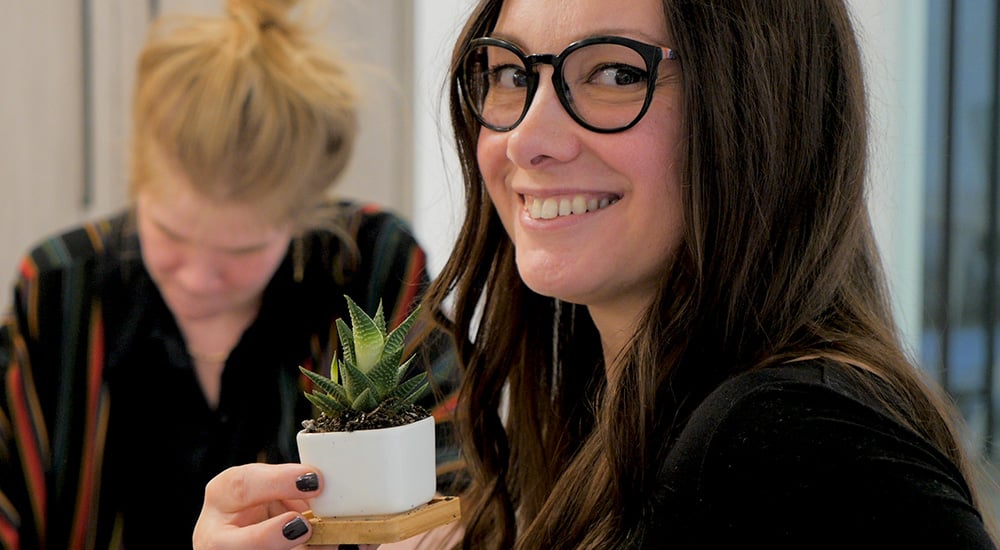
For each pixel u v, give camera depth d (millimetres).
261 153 1618
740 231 1027
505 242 1313
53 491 1776
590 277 1079
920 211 3340
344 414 1002
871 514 808
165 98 1628
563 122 1057
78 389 1775
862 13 3086
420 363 1612
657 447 1035
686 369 1044
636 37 1033
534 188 1085
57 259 1809
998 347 3365
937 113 3299
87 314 1781
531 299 1330
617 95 1047
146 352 1771
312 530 984
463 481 1578
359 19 3002
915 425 935
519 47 1086
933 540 791
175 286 1746
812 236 1042
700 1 1010
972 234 3359
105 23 2783
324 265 1836
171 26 1871
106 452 1775
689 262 1053
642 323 1081
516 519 1366
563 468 1285
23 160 2729
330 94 1683
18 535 1753
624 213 1060
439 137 1344
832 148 1065
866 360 979
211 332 1783
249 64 1629
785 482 843
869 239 1151
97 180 2812
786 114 1037
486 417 1359
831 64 1069
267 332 1787
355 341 1004
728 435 884
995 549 813
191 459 1772
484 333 1349
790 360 963
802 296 1033
